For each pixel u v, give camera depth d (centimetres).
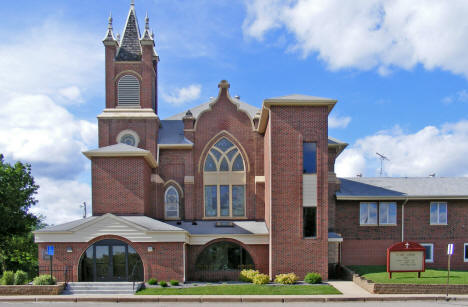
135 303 2295
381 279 2558
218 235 3091
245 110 3578
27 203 4362
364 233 3319
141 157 3088
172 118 4012
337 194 3291
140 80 3672
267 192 3244
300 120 2917
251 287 2577
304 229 2856
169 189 3519
